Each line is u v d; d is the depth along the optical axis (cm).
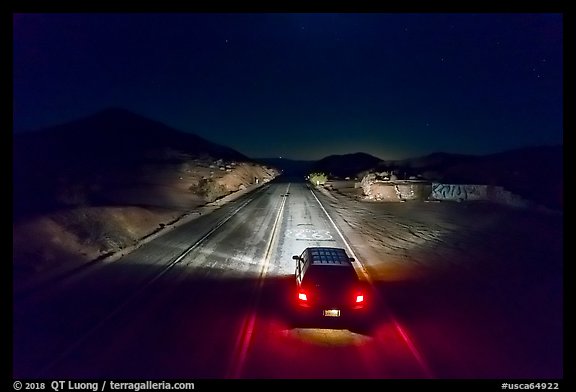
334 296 1161
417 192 4953
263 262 1998
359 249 2330
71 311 1263
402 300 1465
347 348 1046
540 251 2312
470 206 4403
